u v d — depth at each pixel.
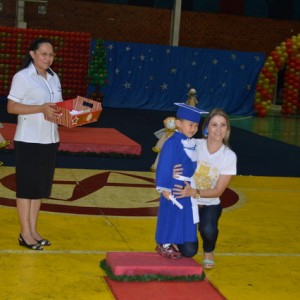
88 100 5.82
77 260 5.73
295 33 29.70
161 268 5.24
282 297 5.14
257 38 29.42
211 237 5.55
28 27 27.27
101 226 7.04
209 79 26.17
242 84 26.39
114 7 27.94
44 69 5.83
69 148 11.96
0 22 27.03
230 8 28.95
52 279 5.17
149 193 9.05
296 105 26.91
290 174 11.91
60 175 9.91
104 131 14.07
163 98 26.05
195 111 5.18
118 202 8.32
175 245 5.45
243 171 11.90
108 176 10.16
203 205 5.54
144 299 4.82
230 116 25.27
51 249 6.01
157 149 10.71
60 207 7.79
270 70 25.28
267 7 29.27
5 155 11.41
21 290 4.87
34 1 26.91
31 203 6.08
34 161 5.80
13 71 24.44
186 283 5.25
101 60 24.20
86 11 27.69
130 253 5.56
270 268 5.90
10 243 6.09
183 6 28.59
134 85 25.83
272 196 9.43
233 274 5.64
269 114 26.92
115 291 4.95
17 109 5.66
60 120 5.68
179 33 28.70
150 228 7.10
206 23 28.89
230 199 8.93
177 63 25.92
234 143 16.42
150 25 28.39
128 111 24.20
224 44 29.17
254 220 7.80
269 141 17.41
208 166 5.39
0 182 9.05
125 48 25.52
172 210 5.22
